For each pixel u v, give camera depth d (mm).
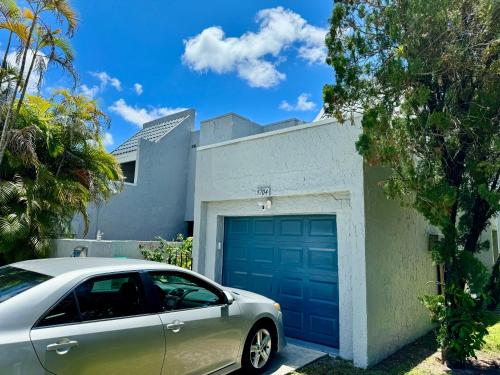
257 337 4969
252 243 7617
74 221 13469
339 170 5988
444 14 4480
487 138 4938
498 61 4414
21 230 8695
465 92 4949
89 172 11047
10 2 8164
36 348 2785
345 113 5383
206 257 8195
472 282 5160
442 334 5488
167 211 17156
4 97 9031
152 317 3697
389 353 5930
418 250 7375
